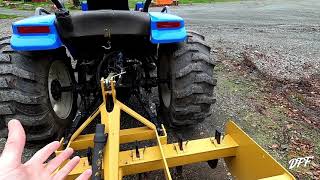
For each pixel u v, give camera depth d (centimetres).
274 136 347
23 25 257
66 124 322
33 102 266
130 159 219
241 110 409
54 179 134
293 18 1261
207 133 351
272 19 1238
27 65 268
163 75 333
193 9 1686
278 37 864
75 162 145
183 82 291
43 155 131
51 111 287
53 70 307
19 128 118
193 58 291
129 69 313
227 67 576
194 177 277
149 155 224
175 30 279
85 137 258
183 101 295
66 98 336
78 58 334
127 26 268
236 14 1422
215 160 255
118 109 236
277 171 187
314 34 919
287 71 566
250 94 461
